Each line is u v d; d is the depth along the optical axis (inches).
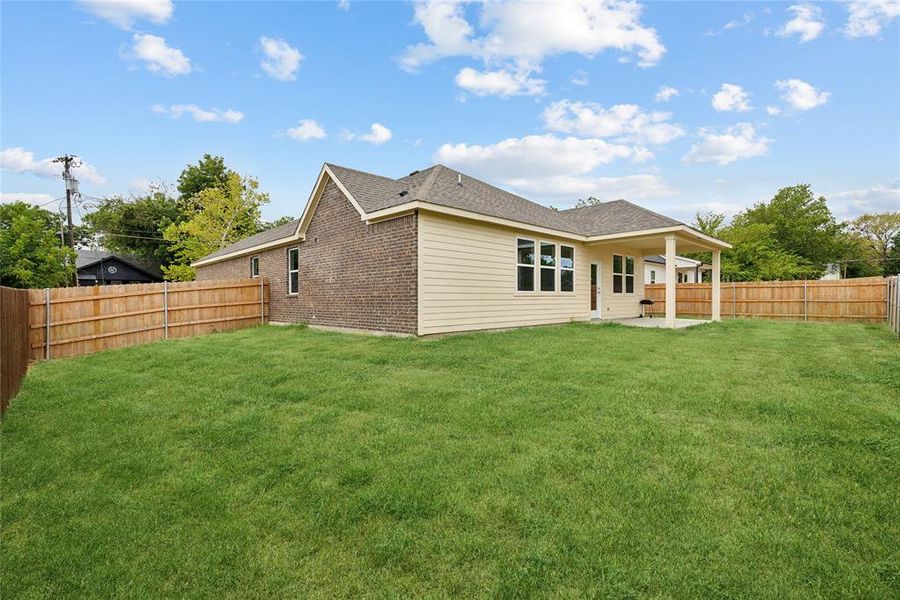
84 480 124.3
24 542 95.6
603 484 110.2
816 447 129.7
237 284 537.0
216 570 84.4
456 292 397.7
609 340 359.6
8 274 636.1
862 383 205.5
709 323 531.5
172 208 1389.0
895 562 79.1
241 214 1170.0
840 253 1460.4
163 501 111.2
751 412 163.2
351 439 146.2
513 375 228.8
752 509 97.8
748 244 1078.4
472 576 79.9
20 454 142.3
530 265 478.3
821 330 448.1
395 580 80.0
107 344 399.9
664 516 95.7
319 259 486.0
